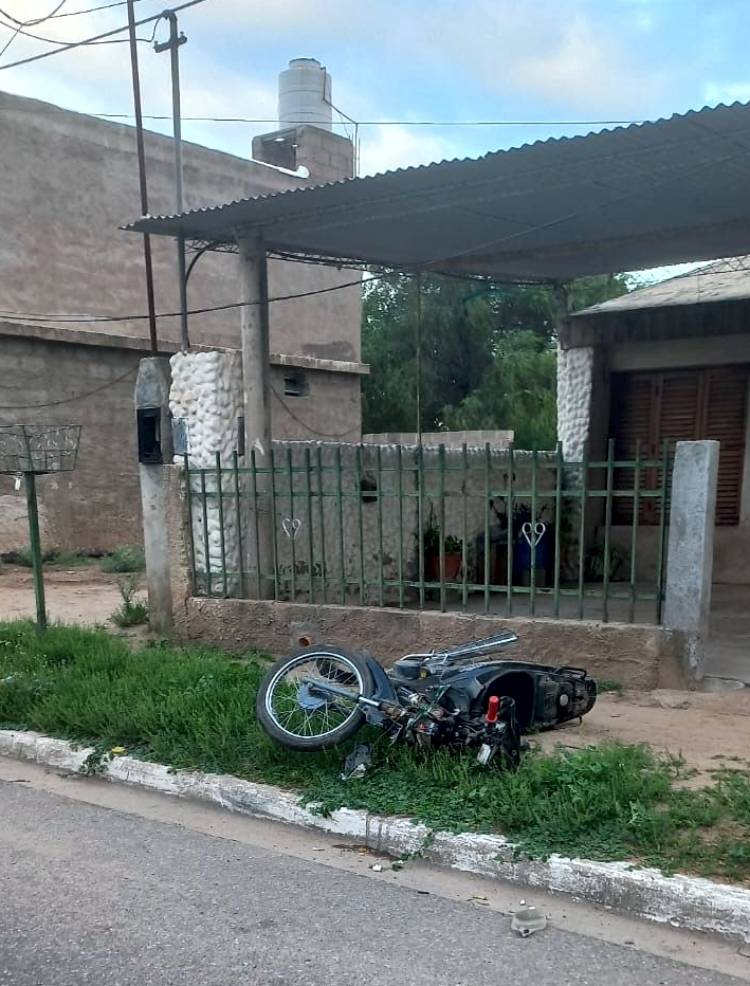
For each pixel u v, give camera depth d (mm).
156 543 8477
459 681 4957
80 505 15328
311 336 20016
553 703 5348
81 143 15945
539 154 6246
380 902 3717
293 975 3170
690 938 3381
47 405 14891
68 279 15820
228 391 8133
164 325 17375
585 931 3449
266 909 3664
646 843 3832
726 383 10562
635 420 11281
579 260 9719
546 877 3760
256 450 8078
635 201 7398
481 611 7535
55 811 4840
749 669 6582
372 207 7492
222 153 18109
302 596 8070
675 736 5293
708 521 6113
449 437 21188
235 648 7961
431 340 29719
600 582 10836
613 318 10953
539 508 10562
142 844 4359
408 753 4738
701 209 7719
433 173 6641
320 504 7590
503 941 3383
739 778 4453
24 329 14391
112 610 10656
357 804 4398
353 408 20359
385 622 7266
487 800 4250
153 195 17016
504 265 10023
